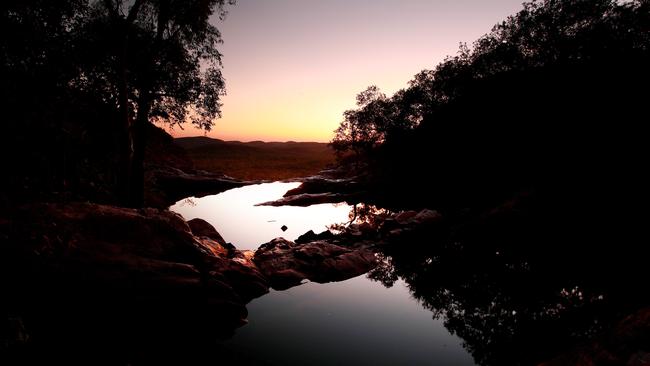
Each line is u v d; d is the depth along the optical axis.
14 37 10.77
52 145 12.52
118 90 17.03
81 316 7.28
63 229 7.86
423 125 55.41
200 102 20.94
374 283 12.21
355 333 8.59
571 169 24.34
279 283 11.58
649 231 14.54
